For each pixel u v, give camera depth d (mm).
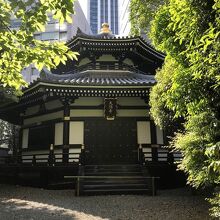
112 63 20297
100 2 126000
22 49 5934
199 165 6211
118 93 16766
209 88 5297
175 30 6211
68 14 5453
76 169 15922
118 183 13938
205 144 5738
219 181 5516
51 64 6176
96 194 13227
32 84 16375
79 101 17703
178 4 5078
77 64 20797
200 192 12633
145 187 13633
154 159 17234
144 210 10070
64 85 15812
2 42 5684
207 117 5473
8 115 23234
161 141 17797
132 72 20062
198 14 4906
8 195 14234
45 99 17234
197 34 4891
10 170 19359
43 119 19281
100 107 17688
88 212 9867
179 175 16406
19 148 20719
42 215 9547
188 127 6266
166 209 10188
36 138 19547
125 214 9523
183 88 5410
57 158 16547
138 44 19266
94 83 15984
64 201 11961
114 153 17297
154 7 16641
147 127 17812
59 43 6086
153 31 7758
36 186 17266
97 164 16969
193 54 4766
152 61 21609
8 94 15852
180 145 6922
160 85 10555
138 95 17156
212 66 4559
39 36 49688
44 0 5344
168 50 6391
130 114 17906
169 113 11141
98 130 17500
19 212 10109
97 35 22516
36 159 17375
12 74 6398
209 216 8852
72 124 17391
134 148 17484
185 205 10758
